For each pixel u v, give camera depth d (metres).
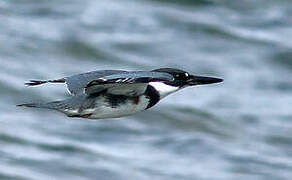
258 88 19.88
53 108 7.69
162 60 20.89
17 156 15.90
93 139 16.77
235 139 17.42
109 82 7.14
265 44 22.05
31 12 22.73
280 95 19.62
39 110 17.67
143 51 21.17
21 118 17.33
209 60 21.17
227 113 18.44
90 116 7.89
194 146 16.86
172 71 8.33
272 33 22.77
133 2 23.91
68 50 20.75
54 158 15.94
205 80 8.36
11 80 18.73
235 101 19.06
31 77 19.17
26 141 16.44
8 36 21.03
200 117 18.08
